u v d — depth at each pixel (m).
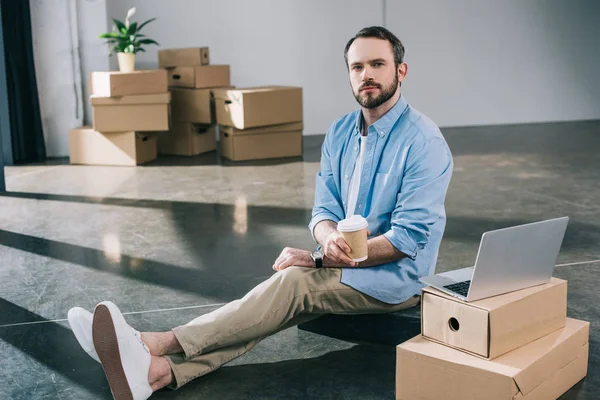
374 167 2.17
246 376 2.08
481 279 1.75
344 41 7.55
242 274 3.04
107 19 6.69
